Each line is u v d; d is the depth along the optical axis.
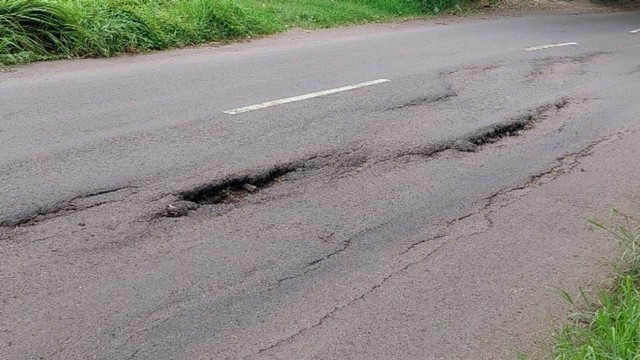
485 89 8.31
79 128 5.93
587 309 3.71
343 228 4.53
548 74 9.44
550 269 4.17
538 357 3.27
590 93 8.48
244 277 3.85
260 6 13.49
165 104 6.83
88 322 3.34
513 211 5.00
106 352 3.15
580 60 10.64
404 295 3.79
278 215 4.66
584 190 5.47
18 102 6.55
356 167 5.59
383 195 5.11
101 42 9.10
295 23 13.30
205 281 3.77
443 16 17.11
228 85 7.74
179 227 4.36
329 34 12.45
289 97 7.33
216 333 3.35
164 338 3.28
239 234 4.34
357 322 3.51
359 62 9.51
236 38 11.33
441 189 5.30
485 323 3.56
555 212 5.02
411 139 6.30
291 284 3.82
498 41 12.20
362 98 7.50
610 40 13.06
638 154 6.39
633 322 3.15
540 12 19.14
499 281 4.00
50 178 4.82
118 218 4.36
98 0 9.91
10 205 4.37
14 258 3.81
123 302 3.52
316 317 3.53
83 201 4.52
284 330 3.40
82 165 5.10
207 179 5.02
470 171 5.72
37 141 5.52
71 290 3.58
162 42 9.96
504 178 5.62
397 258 4.19
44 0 9.04
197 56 9.48
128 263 3.88
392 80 8.41
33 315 3.36
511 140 6.61
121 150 5.47
